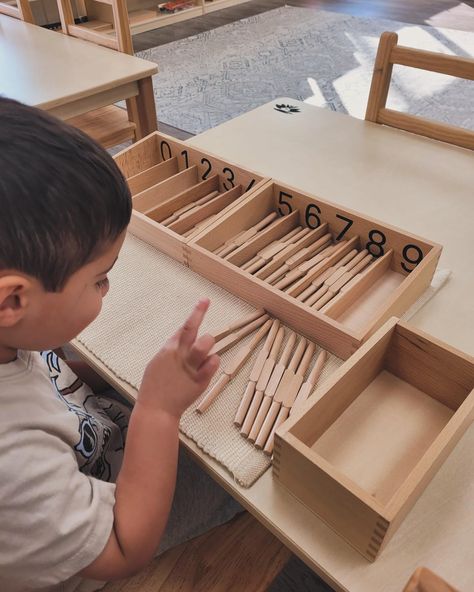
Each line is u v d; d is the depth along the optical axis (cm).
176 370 59
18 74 164
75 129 46
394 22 453
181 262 92
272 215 104
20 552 49
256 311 80
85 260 46
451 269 89
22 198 40
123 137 198
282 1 532
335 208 94
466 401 56
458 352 61
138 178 115
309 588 110
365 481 59
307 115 142
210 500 81
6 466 47
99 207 44
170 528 78
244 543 77
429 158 120
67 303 48
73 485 52
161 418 59
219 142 130
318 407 58
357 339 68
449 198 107
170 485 59
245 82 357
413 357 66
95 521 52
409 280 78
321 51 403
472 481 58
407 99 321
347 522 51
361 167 118
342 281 86
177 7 476
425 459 51
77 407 77
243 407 65
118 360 73
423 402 67
